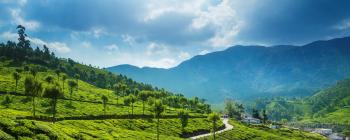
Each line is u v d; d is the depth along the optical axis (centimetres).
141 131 15062
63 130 9331
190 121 19938
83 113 16325
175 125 17900
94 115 15688
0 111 11369
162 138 13388
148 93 19612
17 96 17975
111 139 10275
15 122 7775
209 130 19412
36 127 7950
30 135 7444
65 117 14125
